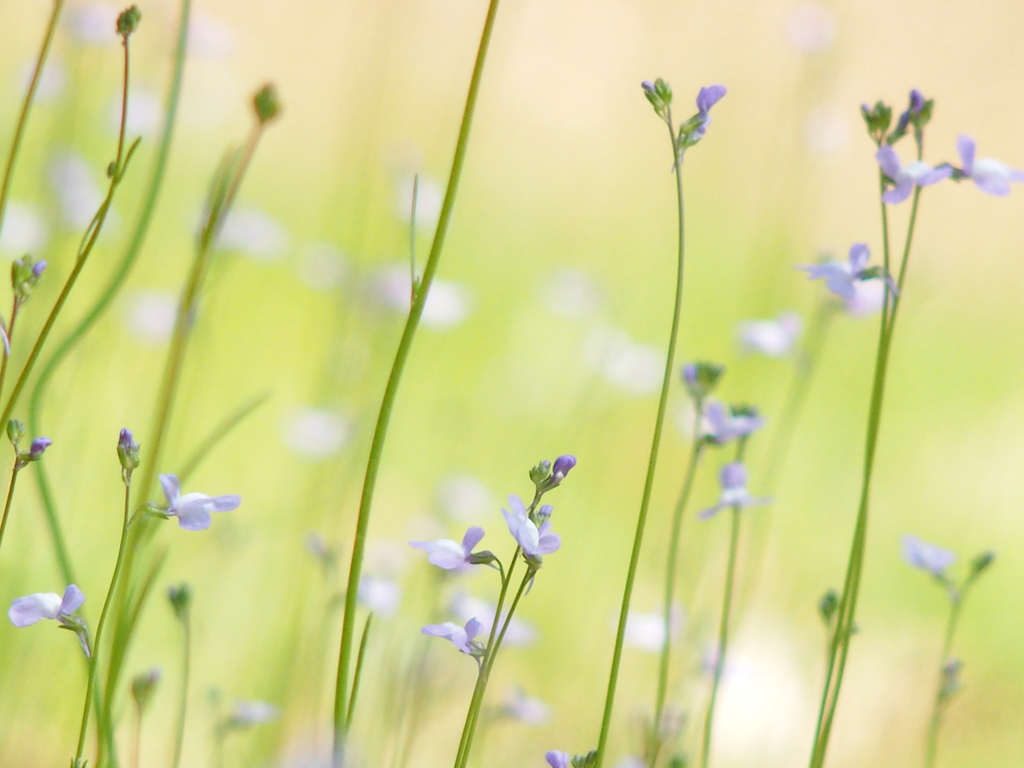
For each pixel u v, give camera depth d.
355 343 1.09
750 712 1.04
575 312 1.59
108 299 0.70
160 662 0.86
